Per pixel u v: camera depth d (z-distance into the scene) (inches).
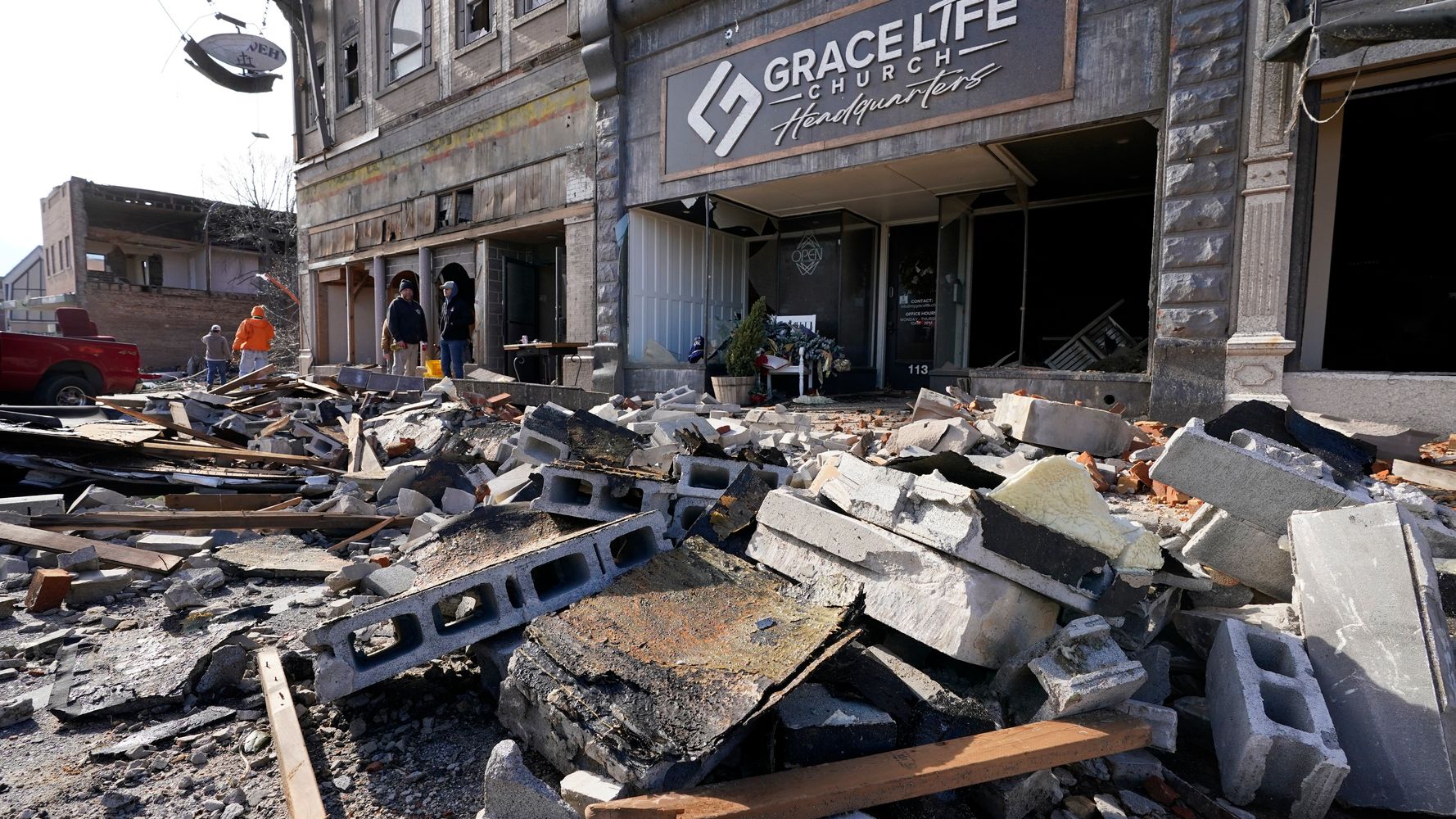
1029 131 307.6
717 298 525.7
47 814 79.4
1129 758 85.4
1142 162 360.5
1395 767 79.7
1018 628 93.7
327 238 745.0
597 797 69.4
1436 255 399.2
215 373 658.8
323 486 229.0
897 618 97.7
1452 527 110.7
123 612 136.1
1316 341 258.2
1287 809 81.1
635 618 95.4
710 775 79.7
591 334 482.9
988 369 344.2
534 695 84.7
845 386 495.8
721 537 125.4
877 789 71.2
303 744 87.1
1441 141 356.8
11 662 113.6
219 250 1396.4
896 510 100.9
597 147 470.0
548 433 177.5
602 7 439.8
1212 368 266.4
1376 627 87.3
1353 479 129.6
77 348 406.9
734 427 260.2
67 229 1212.5
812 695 84.6
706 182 421.1
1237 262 261.1
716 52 409.1
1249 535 117.0
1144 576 97.7
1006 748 76.8
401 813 79.7
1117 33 284.2
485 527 129.9
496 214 550.3
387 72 645.3
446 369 477.7
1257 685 85.9
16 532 159.2
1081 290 434.3
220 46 592.4
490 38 540.1
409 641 104.0
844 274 498.6
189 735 94.1
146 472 227.5
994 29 311.7
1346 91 244.5
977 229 458.3
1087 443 233.5
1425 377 231.0
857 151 360.2
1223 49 258.8
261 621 131.6
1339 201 414.3
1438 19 193.9
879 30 344.8
